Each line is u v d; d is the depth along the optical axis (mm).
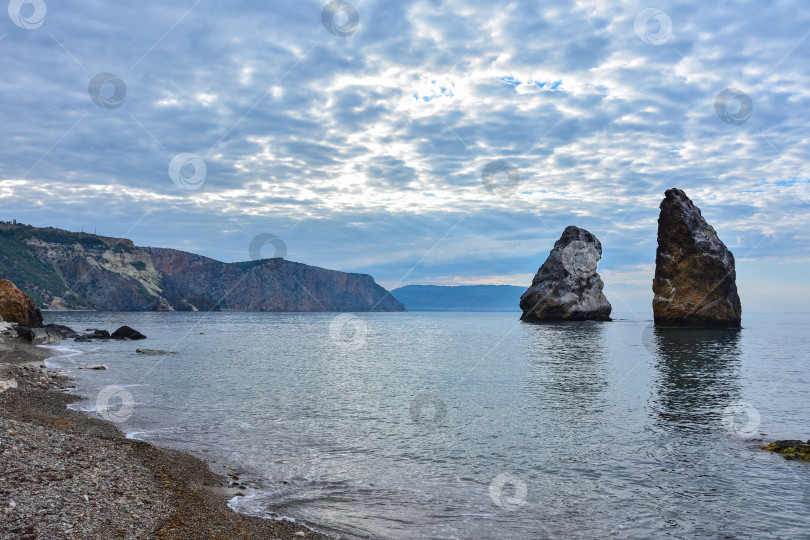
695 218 75188
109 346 57688
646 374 38156
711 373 38438
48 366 38438
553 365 44406
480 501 13109
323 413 23562
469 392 30297
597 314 112000
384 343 77375
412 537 11000
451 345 72688
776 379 35250
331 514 12047
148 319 156250
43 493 10031
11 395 22766
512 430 20688
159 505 10938
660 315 75562
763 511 12617
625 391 30641
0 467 10766
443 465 16047
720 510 12672
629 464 16328
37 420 17078
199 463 15039
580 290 111375
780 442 18094
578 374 38469
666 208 74562
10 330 54625
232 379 34344
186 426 20125
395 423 21719
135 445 15023
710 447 18281
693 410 24906
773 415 23750
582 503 13062
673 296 74250
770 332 100312
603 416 23484
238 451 16875
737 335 68812
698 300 72938
